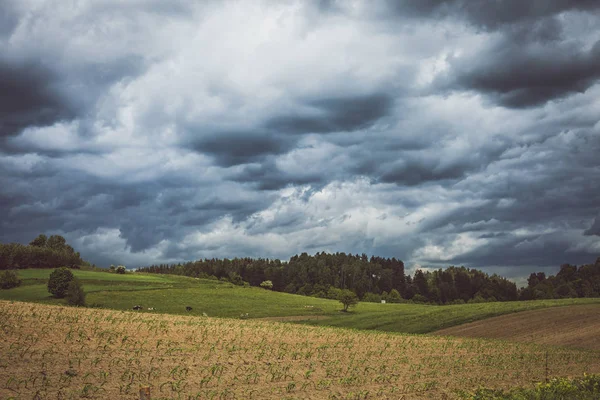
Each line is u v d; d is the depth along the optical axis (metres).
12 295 83.75
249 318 80.00
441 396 20.92
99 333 25.30
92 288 99.88
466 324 64.88
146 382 18.38
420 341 39.03
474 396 20.55
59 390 16.14
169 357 22.61
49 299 79.69
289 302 105.38
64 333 24.14
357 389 20.97
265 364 23.95
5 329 23.16
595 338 49.47
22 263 132.12
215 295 105.94
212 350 25.34
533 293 186.50
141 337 26.02
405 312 80.38
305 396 19.02
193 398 17.16
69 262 143.25
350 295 95.81
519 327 58.97
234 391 18.66
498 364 30.95
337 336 36.84
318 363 25.69
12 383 16.41
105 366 19.75
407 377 24.56
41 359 19.39
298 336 34.38
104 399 15.89
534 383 25.02
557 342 48.34
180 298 97.62
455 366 28.98
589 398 20.34
